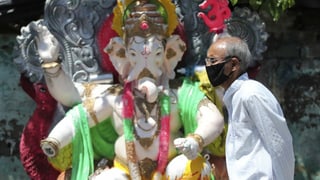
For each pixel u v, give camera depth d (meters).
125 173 5.83
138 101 5.83
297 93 7.04
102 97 5.94
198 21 6.28
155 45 5.78
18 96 6.87
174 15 5.88
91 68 6.25
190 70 6.22
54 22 6.22
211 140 5.74
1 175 6.86
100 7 6.26
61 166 5.93
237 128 4.71
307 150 7.02
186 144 5.55
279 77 7.03
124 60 5.92
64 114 6.16
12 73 6.86
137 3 5.80
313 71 7.05
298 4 6.93
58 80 5.93
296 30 7.06
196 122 5.86
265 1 6.53
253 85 4.70
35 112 6.18
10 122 6.86
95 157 6.03
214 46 4.91
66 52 6.24
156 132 5.80
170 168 5.74
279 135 4.63
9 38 6.87
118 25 5.92
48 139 5.77
